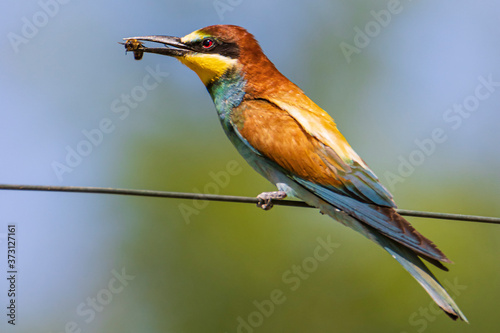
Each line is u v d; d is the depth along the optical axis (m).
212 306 12.34
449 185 14.20
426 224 13.39
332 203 8.92
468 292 12.41
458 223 13.35
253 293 12.45
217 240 12.73
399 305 12.20
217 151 13.92
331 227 12.89
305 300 12.45
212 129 14.23
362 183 8.85
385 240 8.48
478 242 13.10
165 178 13.55
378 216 8.53
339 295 12.48
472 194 13.99
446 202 13.85
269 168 9.38
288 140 9.15
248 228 12.81
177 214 13.02
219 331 12.27
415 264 8.10
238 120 9.52
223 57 9.69
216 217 12.89
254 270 12.59
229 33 9.77
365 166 8.95
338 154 9.04
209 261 12.62
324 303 12.42
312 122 9.27
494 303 12.30
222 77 9.69
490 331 12.12
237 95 9.62
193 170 13.64
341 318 12.38
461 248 12.98
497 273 12.57
